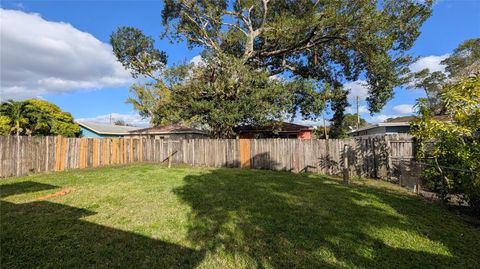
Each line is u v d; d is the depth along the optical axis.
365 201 5.60
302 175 9.80
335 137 25.62
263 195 6.18
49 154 11.02
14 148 9.69
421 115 6.18
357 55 16.52
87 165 12.72
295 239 3.61
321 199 5.78
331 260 3.04
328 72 19.12
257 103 14.31
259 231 3.91
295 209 5.00
